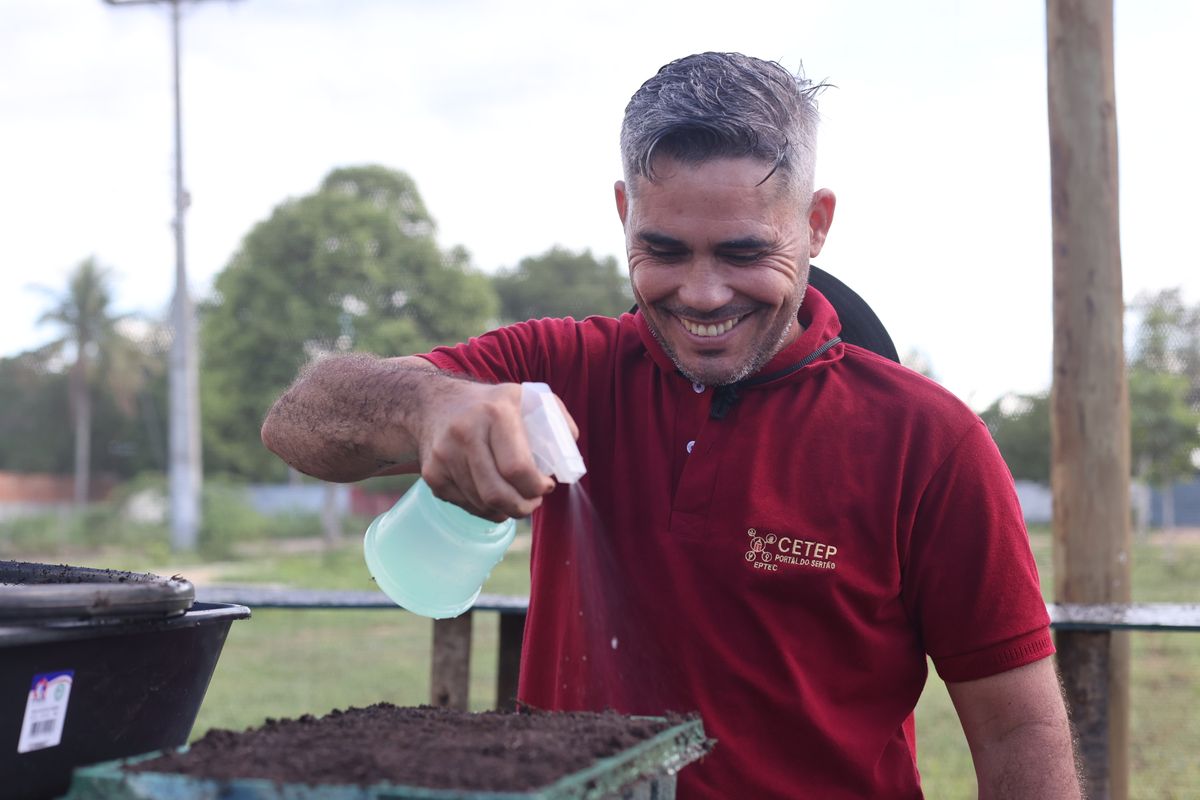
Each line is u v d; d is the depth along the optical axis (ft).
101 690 3.28
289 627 40.78
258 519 127.65
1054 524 14.47
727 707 4.97
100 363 164.25
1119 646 12.96
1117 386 14.23
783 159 4.56
